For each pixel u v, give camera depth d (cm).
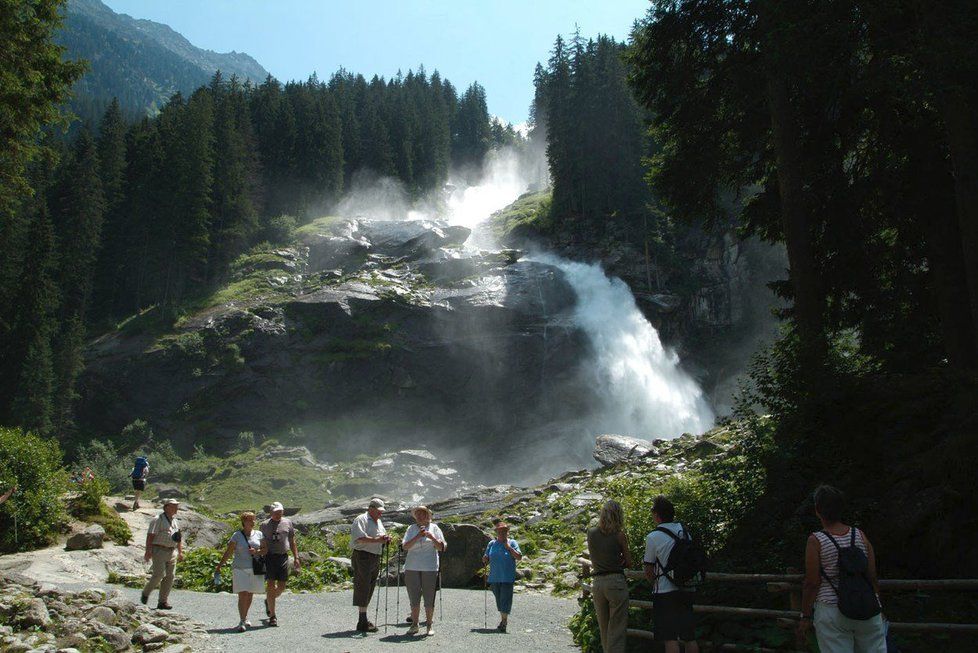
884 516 1030
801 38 1407
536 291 7212
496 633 1067
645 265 8088
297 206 9969
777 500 1133
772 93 1669
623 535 757
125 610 955
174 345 6781
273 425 6475
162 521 1195
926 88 1236
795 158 1647
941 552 948
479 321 6862
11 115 1923
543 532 1972
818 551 563
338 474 5525
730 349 7850
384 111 12525
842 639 543
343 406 6562
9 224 6681
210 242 7994
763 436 1241
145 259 7962
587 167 8869
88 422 6600
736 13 1800
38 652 733
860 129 1736
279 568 1097
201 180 7844
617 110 8794
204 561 1723
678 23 1864
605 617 752
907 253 1811
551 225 8819
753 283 8106
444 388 6662
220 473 5566
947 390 1220
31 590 960
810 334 1384
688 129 1936
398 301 7019
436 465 5822
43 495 1944
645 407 6831
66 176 8269
